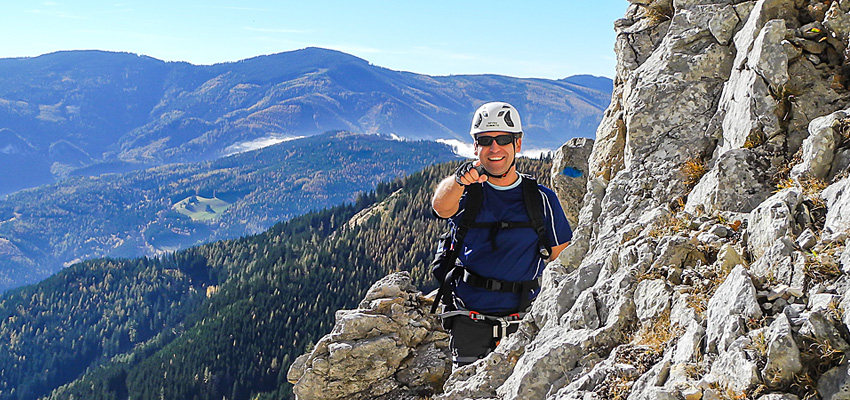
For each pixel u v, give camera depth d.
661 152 8.51
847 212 4.52
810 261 4.23
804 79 6.82
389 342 10.34
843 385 3.36
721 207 6.28
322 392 10.14
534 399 5.20
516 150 5.80
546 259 6.11
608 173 10.44
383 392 10.16
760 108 6.88
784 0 7.50
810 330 3.64
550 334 6.01
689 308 4.71
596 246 7.80
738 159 6.43
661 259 5.54
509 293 6.10
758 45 7.16
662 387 4.04
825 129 5.70
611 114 11.21
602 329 5.37
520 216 5.87
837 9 6.88
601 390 4.52
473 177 5.63
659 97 8.86
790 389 3.54
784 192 5.21
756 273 4.66
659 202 7.88
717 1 9.58
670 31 9.62
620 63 11.28
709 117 8.48
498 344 6.41
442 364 10.17
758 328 3.89
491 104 5.75
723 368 3.86
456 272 6.20
